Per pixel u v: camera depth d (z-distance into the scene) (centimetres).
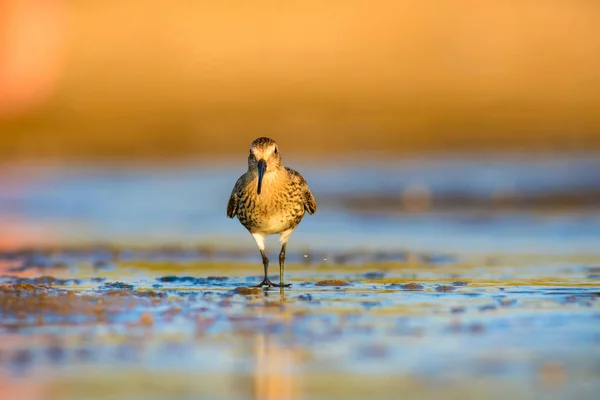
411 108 3809
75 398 725
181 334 916
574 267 1393
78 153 3512
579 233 1812
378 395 726
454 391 733
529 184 2502
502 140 3450
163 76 4081
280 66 4109
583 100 3838
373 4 4372
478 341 881
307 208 1330
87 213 2316
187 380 771
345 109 3791
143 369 800
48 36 4112
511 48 4212
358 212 2191
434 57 4159
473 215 2100
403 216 2117
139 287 1221
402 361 814
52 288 1163
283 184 1267
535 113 3719
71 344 877
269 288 1211
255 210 1270
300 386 751
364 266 1448
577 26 4303
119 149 3559
